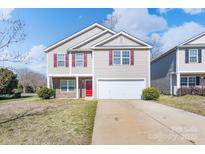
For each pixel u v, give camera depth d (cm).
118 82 2212
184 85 2525
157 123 924
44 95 2227
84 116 1105
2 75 985
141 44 2222
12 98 2792
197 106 1510
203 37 2395
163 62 3016
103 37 2395
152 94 2027
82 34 2448
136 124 905
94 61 2233
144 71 2206
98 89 2219
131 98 2197
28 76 5350
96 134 750
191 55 2392
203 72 2380
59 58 2389
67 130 816
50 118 1069
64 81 2439
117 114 1169
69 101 1944
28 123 970
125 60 2220
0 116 1185
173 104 1648
